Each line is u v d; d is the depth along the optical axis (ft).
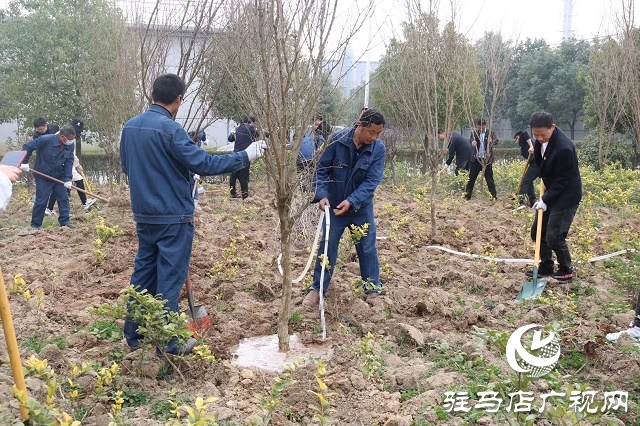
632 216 35.27
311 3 13.53
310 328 17.51
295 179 14.92
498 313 18.80
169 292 14.44
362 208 19.61
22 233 30.66
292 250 26.22
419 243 27.73
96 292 20.38
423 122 28.25
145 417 12.23
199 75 22.12
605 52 52.90
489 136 41.42
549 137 20.92
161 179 14.21
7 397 11.81
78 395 12.70
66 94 57.52
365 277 20.01
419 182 49.49
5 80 57.82
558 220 21.20
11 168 10.49
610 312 18.26
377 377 14.14
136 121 14.39
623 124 54.29
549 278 22.22
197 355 13.51
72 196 44.55
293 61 13.37
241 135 39.83
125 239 28.02
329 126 16.96
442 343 15.08
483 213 36.91
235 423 11.90
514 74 110.22
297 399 13.08
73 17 56.44
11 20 58.13
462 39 29.81
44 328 16.56
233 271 21.04
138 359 14.08
